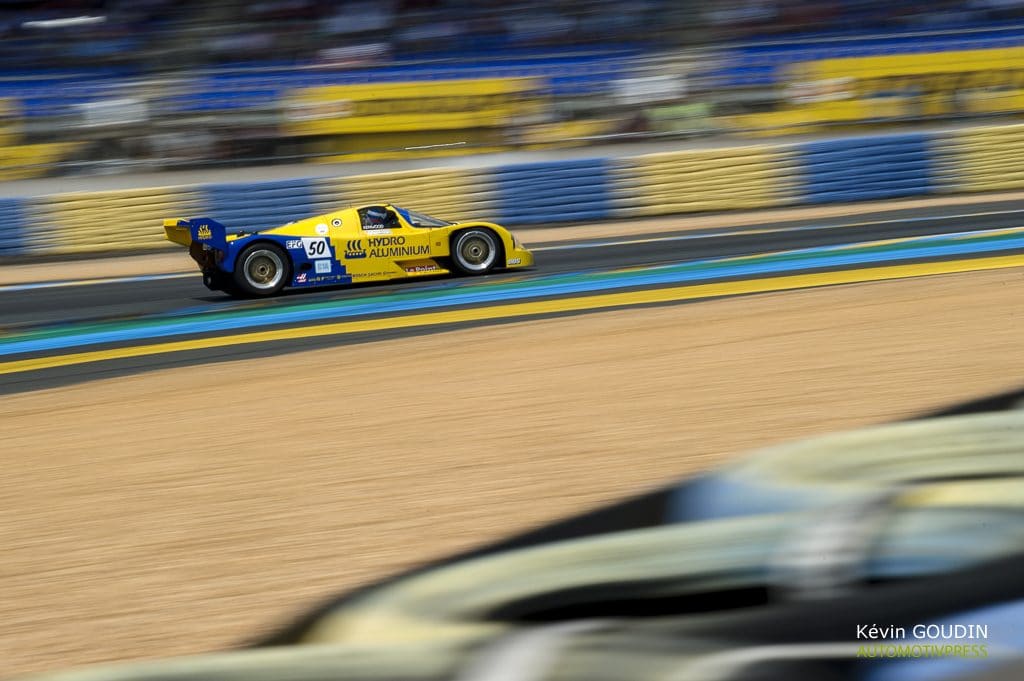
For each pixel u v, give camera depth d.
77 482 9.31
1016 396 4.11
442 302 20.56
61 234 33.59
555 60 49.22
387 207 23.53
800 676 1.87
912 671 1.86
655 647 2.04
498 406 11.27
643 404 10.89
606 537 3.08
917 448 3.56
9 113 40.97
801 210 36.94
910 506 2.79
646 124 44.38
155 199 34.38
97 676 2.41
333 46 50.12
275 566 6.82
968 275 19.91
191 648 5.65
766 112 45.41
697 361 13.06
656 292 20.42
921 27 51.66
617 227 34.91
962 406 4.09
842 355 12.76
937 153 38.78
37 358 17.03
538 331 16.45
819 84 45.56
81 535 7.74
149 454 10.18
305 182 35.34
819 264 23.11
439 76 47.56
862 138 38.28
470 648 2.25
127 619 6.09
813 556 2.63
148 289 25.11
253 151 42.00
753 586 2.60
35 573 6.96
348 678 2.21
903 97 45.44
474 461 9.11
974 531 2.57
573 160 36.91
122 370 15.55
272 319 19.62
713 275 22.36
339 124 42.81
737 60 47.81
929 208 34.19
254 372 14.55
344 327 18.30
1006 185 39.50
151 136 41.16
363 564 6.78
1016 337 13.18
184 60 47.38
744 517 3.07
